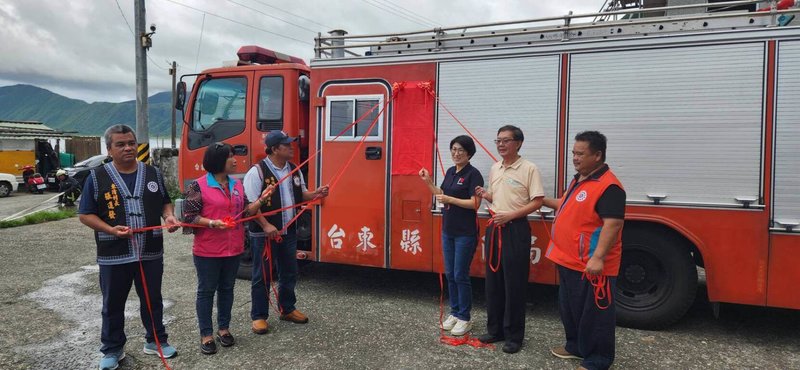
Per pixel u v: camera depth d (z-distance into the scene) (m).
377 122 4.67
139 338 3.87
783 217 3.52
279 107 5.29
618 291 4.08
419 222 4.54
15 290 5.11
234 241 3.64
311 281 5.48
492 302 3.69
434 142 4.47
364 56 4.79
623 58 3.87
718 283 3.70
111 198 3.18
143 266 3.37
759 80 3.55
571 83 4.02
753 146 3.57
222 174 3.62
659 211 3.79
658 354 3.59
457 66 4.39
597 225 3.07
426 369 3.37
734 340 3.87
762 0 3.65
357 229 4.78
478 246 4.33
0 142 17.45
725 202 3.64
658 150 3.79
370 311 4.49
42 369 3.36
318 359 3.52
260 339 3.86
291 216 4.00
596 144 3.05
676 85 3.74
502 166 3.65
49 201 14.30
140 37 10.26
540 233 4.12
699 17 3.74
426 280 5.53
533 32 4.16
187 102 5.77
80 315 4.39
